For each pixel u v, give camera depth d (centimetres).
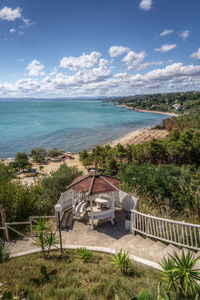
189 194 822
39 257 532
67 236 649
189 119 8319
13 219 727
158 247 554
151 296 317
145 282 391
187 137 3928
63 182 1048
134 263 482
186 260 347
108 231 675
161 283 361
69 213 795
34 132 7600
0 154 4841
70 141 6319
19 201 797
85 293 362
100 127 9131
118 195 846
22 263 487
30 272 441
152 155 3572
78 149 5434
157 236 589
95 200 795
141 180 1003
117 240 620
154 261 479
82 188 660
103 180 697
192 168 1459
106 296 354
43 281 412
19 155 3969
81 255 514
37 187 1079
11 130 7981
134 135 7319
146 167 1129
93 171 722
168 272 335
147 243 587
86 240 625
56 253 554
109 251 547
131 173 1080
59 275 428
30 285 388
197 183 932
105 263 493
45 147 5541
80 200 892
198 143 3497
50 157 4553
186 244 564
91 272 448
